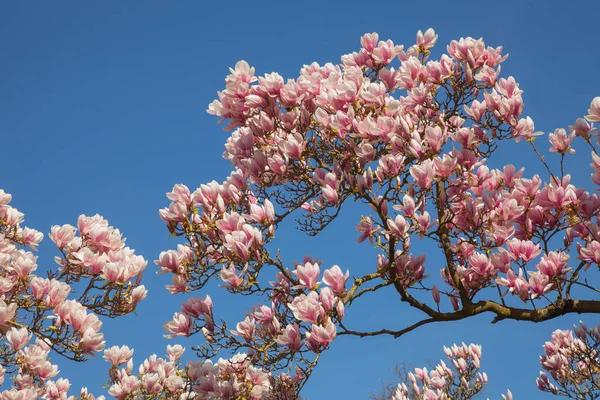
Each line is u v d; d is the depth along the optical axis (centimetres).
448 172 484
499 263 491
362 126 475
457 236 579
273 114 500
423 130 539
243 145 520
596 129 452
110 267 579
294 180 511
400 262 535
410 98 541
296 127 502
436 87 566
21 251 596
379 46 550
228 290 481
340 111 471
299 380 556
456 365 860
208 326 506
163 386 676
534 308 500
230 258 478
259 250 477
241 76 499
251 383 556
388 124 474
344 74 528
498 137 527
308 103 510
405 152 498
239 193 515
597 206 483
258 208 482
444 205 548
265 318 516
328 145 508
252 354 544
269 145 519
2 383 552
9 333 528
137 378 692
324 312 436
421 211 525
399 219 480
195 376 587
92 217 633
